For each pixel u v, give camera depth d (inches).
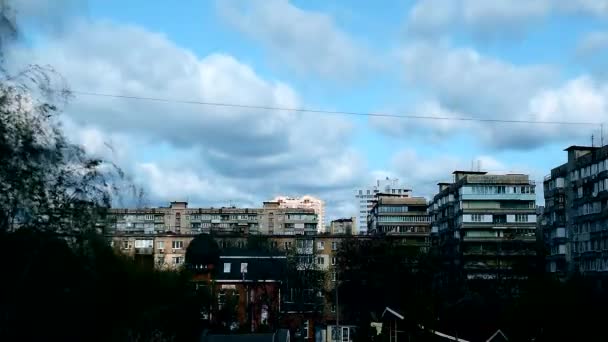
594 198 3107.8
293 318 2849.4
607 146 3014.3
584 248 3213.6
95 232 681.6
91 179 668.1
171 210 5083.7
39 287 646.5
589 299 1646.2
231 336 1635.1
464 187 4008.4
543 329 1651.1
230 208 5231.3
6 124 589.3
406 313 1873.8
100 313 775.1
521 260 3543.3
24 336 649.0
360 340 2524.6
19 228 610.5
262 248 3169.3
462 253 3944.4
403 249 3282.5
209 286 2108.8
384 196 5600.4
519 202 3996.1
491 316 2128.4
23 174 592.1
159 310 1089.4
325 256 3878.0
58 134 630.5
